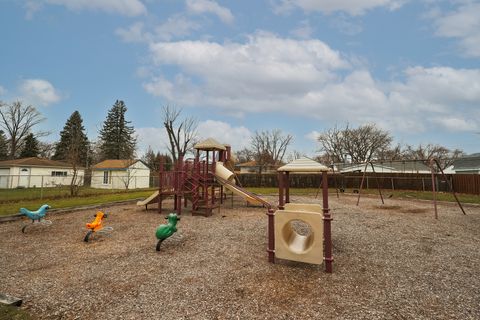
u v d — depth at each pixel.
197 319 2.58
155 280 3.51
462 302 2.90
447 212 9.43
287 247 4.01
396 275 3.68
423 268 3.95
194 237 5.87
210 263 4.17
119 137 45.81
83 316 2.65
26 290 3.21
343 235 5.98
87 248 5.03
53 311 2.74
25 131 35.16
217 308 2.78
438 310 2.73
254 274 3.70
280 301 2.92
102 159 43.94
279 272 3.77
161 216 8.71
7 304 2.79
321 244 3.77
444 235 6.00
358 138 40.41
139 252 4.77
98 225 5.72
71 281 3.49
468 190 16.09
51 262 4.25
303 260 3.87
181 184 9.26
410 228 6.73
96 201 11.97
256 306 2.82
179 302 2.92
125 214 9.09
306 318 2.58
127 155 37.19
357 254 4.62
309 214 3.86
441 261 4.26
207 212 8.69
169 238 5.69
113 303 2.90
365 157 39.97
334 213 9.21
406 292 3.14
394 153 40.34
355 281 3.46
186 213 9.41
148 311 2.73
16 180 24.02
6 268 3.98
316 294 3.09
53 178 25.98
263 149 48.66
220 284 3.37
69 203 11.12
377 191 19.17
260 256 4.51
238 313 2.68
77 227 6.93
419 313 2.67
